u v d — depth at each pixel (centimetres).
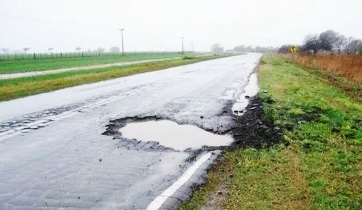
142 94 1714
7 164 695
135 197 554
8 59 6297
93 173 653
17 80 2294
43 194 561
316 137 891
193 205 533
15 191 571
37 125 1025
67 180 618
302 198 547
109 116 1168
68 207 517
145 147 829
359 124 1068
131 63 4847
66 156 748
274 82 2270
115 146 830
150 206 523
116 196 556
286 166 687
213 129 1009
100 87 2011
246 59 6925
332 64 3462
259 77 2669
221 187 601
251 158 739
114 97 1605
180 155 772
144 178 633
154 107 1343
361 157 746
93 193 566
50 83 2111
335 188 584
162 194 566
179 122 1097
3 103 1434
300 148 801
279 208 515
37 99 1544
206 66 4316
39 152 772
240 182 614
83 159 731
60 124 1042
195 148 827
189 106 1375
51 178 626
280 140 866
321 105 1371
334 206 520
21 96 1638
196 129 1012
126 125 1050
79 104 1404
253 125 1035
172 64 4591
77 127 1008
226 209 518
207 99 1567
